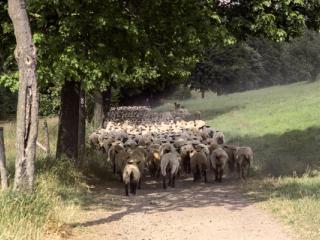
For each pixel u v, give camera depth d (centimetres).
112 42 1630
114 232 1076
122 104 7806
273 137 2883
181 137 2431
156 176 2055
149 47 1655
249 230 1094
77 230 1071
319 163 2050
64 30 1523
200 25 1686
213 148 2062
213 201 1473
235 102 6094
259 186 1672
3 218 952
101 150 2539
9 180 1398
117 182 1927
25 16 1062
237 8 1802
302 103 4144
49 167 1622
